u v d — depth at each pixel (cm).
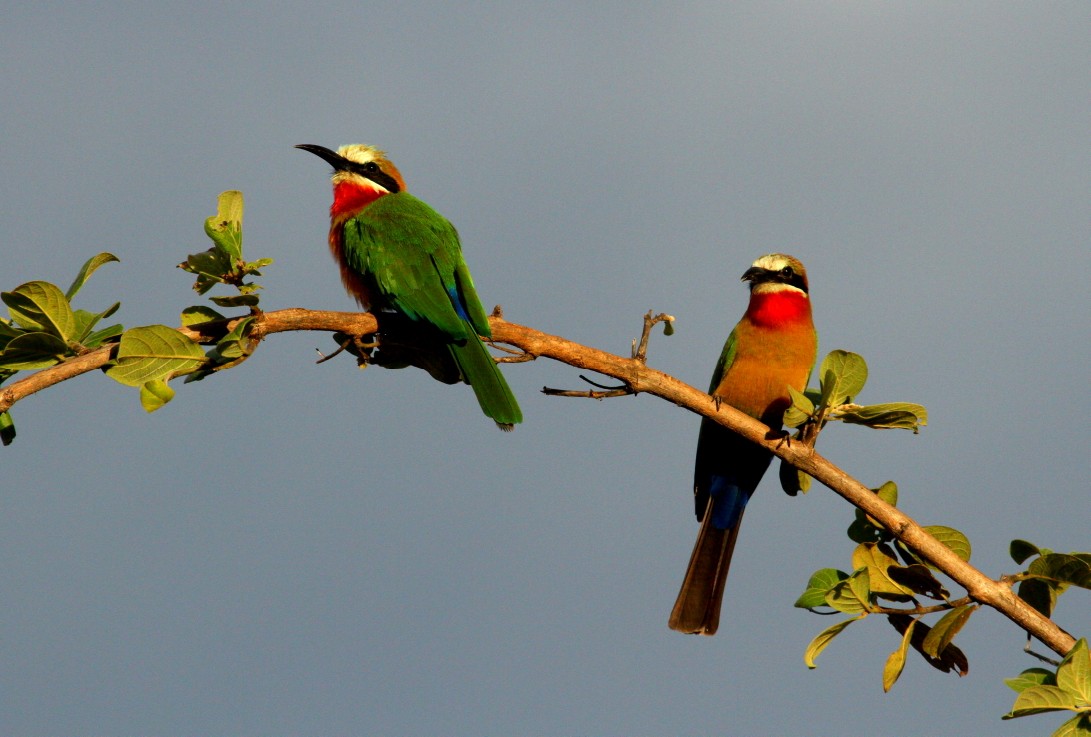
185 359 936
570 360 1087
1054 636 943
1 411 861
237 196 1030
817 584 976
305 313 1049
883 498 1039
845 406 1035
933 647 959
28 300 909
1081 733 826
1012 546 984
